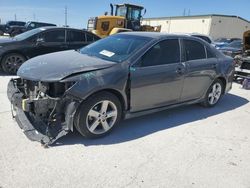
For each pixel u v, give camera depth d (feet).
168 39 15.28
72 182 9.48
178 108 18.66
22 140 11.93
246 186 10.22
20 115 13.03
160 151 12.21
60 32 27.43
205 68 17.24
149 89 14.05
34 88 12.61
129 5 54.08
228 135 14.73
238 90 26.32
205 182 10.22
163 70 14.47
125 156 11.48
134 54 13.56
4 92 19.22
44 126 11.93
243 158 12.28
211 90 18.83
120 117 13.44
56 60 13.35
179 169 10.90
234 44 43.83
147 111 14.64
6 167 9.93
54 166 10.27
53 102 11.32
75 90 11.35
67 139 12.39
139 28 56.34
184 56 15.96
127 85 13.05
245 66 27.89
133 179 9.98
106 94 12.38
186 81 16.07
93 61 13.14
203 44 17.66
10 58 25.26
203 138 14.03
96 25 51.44
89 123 12.35
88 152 11.48
